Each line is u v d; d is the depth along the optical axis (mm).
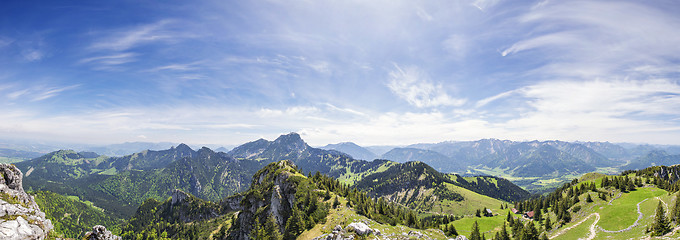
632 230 100562
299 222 108688
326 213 116125
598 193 156375
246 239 164250
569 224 135125
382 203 135000
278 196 153625
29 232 45156
